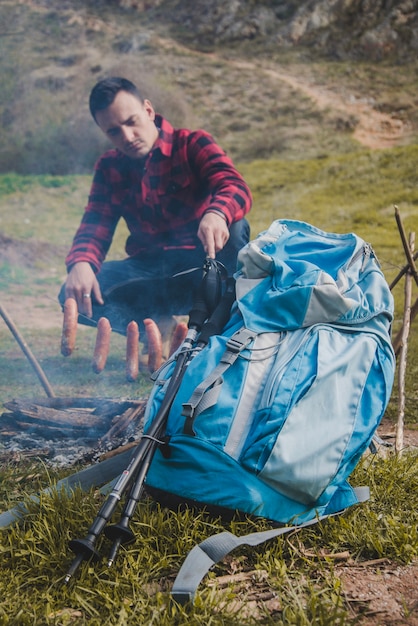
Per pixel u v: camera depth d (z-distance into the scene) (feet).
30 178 64.03
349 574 8.06
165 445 8.35
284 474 8.09
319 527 8.53
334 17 99.09
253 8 103.76
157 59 93.61
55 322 28.43
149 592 7.59
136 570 7.75
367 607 7.44
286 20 101.40
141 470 8.13
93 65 91.30
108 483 9.65
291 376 8.40
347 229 42.24
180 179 14.52
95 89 14.01
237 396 8.41
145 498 9.30
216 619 6.97
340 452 8.30
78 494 9.09
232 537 7.70
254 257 9.64
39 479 10.69
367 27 94.32
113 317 14.80
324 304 8.91
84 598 7.41
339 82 84.64
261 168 60.75
